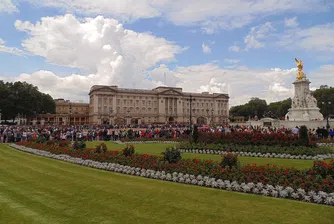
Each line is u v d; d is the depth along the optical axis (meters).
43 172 18.64
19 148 34.41
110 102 155.75
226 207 10.88
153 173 16.80
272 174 13.78
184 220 9.53
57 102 175.38
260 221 9.41
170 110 170.25
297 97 64.69
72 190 13.55
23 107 115.50
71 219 9.64
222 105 188.38
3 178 16.55
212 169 15.50
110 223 9.29
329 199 11.11
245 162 22.02
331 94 115.31
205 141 30.98
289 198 12.17
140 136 53.31
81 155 23.80
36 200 11.87
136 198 12.12
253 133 29.14
